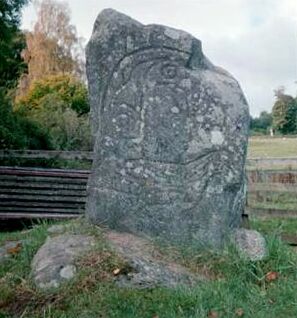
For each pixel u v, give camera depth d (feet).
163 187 21.49
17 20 58.08
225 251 20.39
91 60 22.50
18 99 108.58
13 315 16.49
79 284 17.29
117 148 21.97
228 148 21.29
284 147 94.68
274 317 16.31
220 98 21.45
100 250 18.67
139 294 16.88
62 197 37.04
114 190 21.91
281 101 152.87
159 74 21.74
